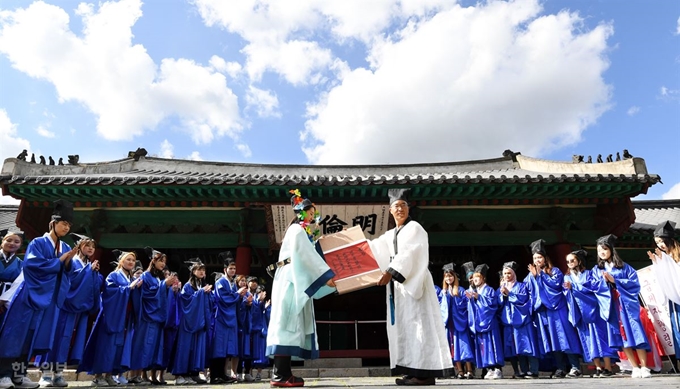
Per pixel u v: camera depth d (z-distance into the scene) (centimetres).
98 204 1305
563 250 1335
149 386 649
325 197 1255
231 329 878
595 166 1470
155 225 1376
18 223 1259
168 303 827
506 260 1662
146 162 1930
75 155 1602
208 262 1722
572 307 813
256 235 1353
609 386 372
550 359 923
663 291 682
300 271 440
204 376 984
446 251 1755
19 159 1319
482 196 1273
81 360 659
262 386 491
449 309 996
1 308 493
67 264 562
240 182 1184
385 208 1260
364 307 1764
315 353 478
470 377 962
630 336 687
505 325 924
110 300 690
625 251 1586
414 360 446
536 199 1315
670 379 504
